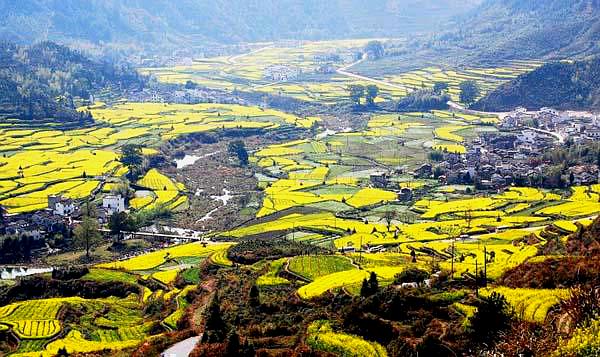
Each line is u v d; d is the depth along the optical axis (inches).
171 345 4768.7
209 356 4190.5
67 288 7480.3
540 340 3312.0
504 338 3636.8
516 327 3705.7
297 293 5649.6
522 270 5009.8
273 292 5969.5
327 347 4141.2
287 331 4626.0
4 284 7741.1
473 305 4463.6
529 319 3902.6
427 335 3932.1
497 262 6328.7
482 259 6860.2
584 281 4566.9
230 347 4190.5
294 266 6786.4
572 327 3348.9
